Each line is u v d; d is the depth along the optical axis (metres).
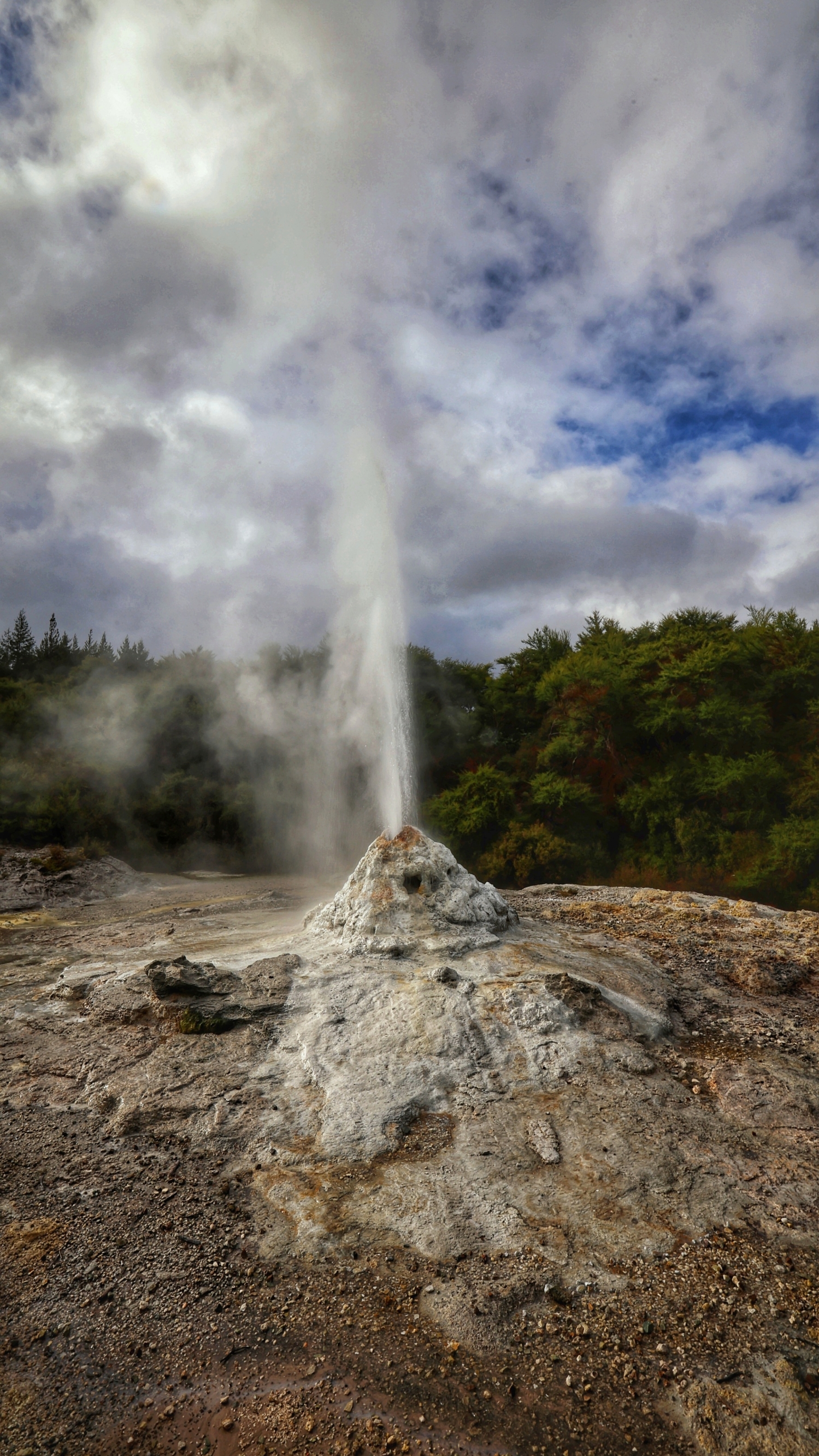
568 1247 3.96
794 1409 3.03
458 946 7.31
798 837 16.75
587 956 7.81
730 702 19.42
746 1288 3.70
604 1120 5.06
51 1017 6.82
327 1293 3.68
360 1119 5.03
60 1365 3.24
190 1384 3.18
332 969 7.00
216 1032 6.25
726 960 8.26
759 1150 4.84
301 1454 2.86
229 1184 4.50
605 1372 3.24
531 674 26.92
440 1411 3.05
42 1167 4.67
